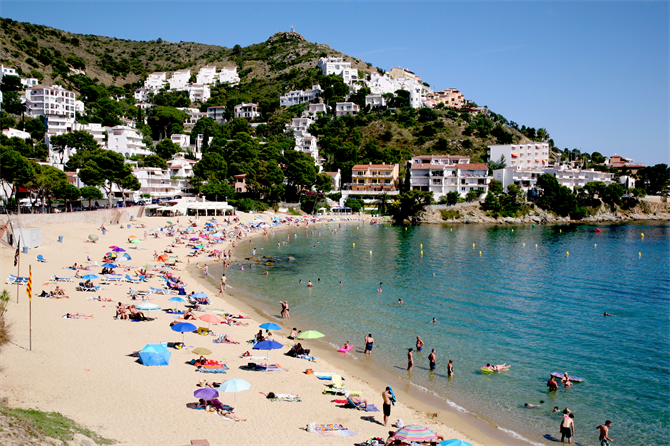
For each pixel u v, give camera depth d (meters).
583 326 48.19
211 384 28.42
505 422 28.47
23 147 117.94
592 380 35.16
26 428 18.34
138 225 103.69
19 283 49.03
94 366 29.61
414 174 175.75
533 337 44.62
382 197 176.88
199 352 32.22
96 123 187.62
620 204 179.62
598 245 108.56
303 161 165.50
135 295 50.03
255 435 23.08
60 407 22.86
